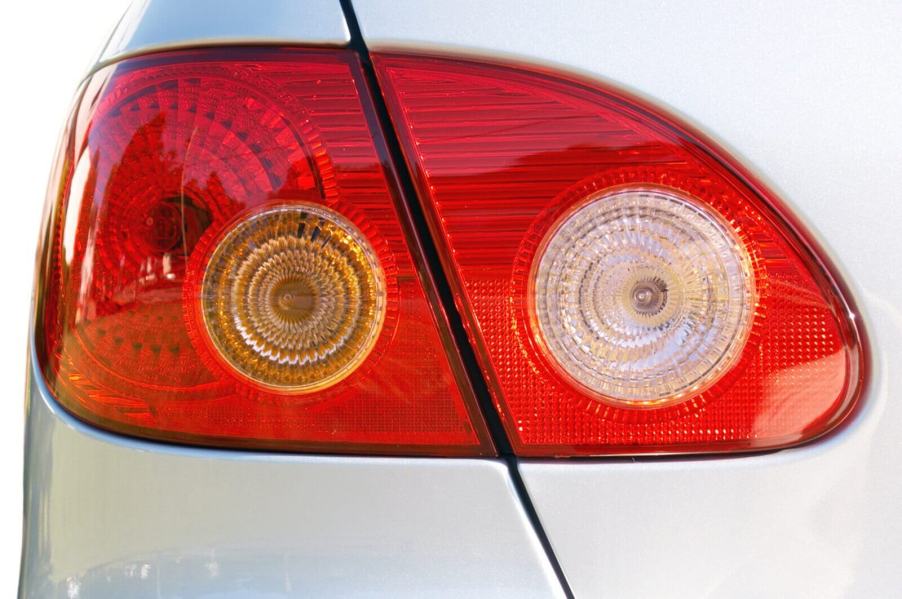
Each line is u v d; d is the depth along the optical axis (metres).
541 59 0.83
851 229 0.83
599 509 0.82
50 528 0.88
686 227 0.83
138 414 0.85
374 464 0.83
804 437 0.83
